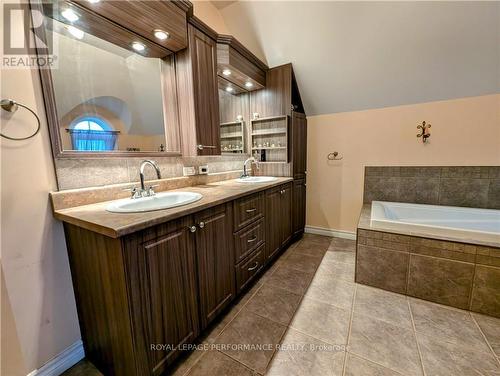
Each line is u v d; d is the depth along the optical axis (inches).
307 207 129.4
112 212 44.0
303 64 100.6
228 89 104.4
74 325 49.8
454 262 64.9
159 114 67.7
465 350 50.8
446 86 89.5
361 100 105.4
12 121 39.8
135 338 38.2
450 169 96.5
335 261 94.8
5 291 40.1
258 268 78.5
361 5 76.9
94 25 51.1
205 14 87.4
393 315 62.7
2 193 39.1
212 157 92.2
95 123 53.8
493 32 72.6
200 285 52.1
